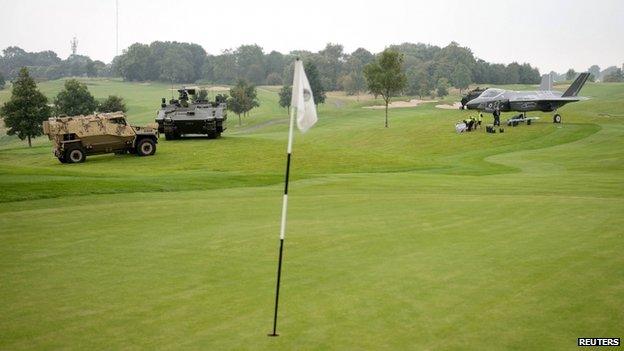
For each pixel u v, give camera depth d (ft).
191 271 38.60
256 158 139.44
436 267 39.50
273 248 44.70
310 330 28.66
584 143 198.59
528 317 30.32
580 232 49.80
